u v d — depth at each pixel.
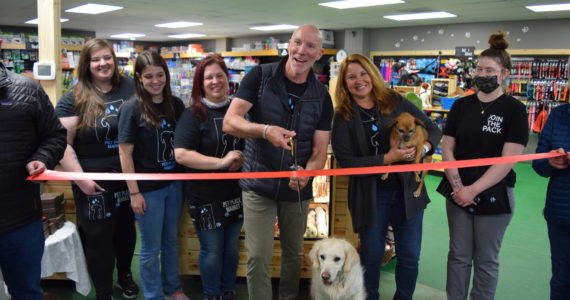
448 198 2.23
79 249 2.75
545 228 4.42
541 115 8.57
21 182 1.78
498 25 9.57
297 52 1.90
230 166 2.33
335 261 2.23
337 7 8.17
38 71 2.99
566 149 1.95
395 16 9.26
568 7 7.33
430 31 10.70
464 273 2.24
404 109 2.29
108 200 2.44
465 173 2.16
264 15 9.62
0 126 1.70
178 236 2.98
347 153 2.24
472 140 2.14
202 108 2.30
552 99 8.62
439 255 3.63
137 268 3.18
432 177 6.88
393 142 2.18
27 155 1.80
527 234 4.23
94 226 2.44
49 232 2.61
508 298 2.89
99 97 2.39
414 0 7.11
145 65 2.25
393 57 11.55
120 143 2.25
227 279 2.64
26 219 1.81
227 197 2.43
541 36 9.01
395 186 2.25
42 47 3.03
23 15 10.17
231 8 8.66
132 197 2.29
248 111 2.09
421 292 2.95
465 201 2.11
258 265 2.17
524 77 8.91
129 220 2.74
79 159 2.39
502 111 2.06
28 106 1.77
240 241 2.94
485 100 2.13
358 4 7.78
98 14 9.98
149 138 2.31
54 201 2.67
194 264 3.01
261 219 2.13
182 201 2.54
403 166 2.05
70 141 2.38
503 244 3.93
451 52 10.26
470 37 10.04
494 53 2.05
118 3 8.21
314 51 1.91
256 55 11.04
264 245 2.15
